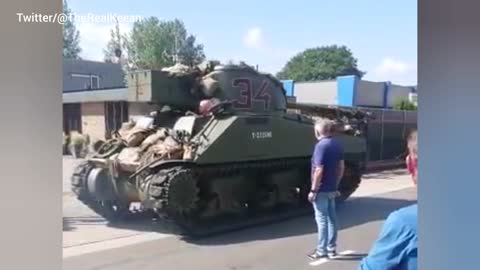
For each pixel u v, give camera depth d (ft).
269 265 11.18
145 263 11.07
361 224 13.15
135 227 13.37
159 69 14.76
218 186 14.75
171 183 13.10
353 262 10.96
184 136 14.24
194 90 15.25
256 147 15.02
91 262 10.66
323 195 12.05
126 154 14.44
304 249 12.01
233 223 14.55
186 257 11.37
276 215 15.43
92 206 14.56
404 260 4.15
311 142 16.37
